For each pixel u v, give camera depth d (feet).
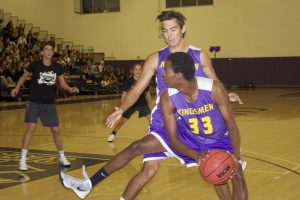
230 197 12.55
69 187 12.85
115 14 90.99
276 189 16.55
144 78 13.05
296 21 78.89
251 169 19.88
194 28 85.66
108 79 79.51
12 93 20.67
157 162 12.71
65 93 68.74
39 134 32.07
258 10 81.25
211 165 10.34
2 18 77.30
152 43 88.63
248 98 61.62
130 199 12.65
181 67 10.48
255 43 81.97
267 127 33.83
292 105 50.98
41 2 87.97
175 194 16.05
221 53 84.28
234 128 11.19
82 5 93.04
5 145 27.55
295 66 79.51
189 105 11.09
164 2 87.35
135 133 32.40
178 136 11.87
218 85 11.00
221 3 83.35
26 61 65.05
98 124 37.65
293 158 22.24
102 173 12.47
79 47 92.89
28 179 18.66
